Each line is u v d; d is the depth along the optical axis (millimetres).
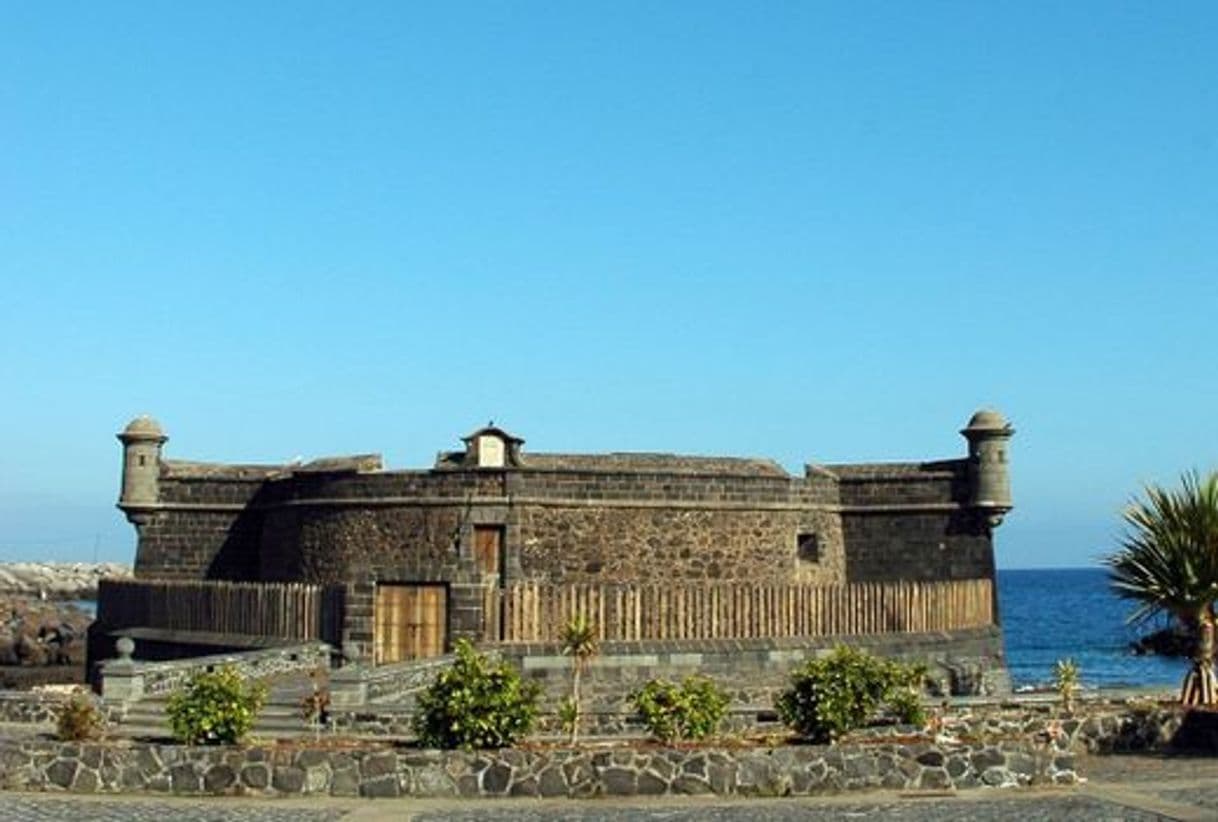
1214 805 18109
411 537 41156
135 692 28297
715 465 46188
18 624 73250
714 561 42031
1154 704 25438
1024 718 24188
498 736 20344
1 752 20766
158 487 48000
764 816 17891
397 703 27469
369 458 44281
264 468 48500
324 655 35875
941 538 45750
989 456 45094
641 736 22578
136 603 43906
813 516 45000
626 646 34969
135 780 20312
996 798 19156
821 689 21094
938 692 36125
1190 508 26094
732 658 35719
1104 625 111062
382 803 19266
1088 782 20578
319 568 42875
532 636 35375
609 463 44844
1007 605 152875
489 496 40500
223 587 40219
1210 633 25859
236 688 21094
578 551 40781
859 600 38594
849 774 20047
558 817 17922
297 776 19984
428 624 35562
